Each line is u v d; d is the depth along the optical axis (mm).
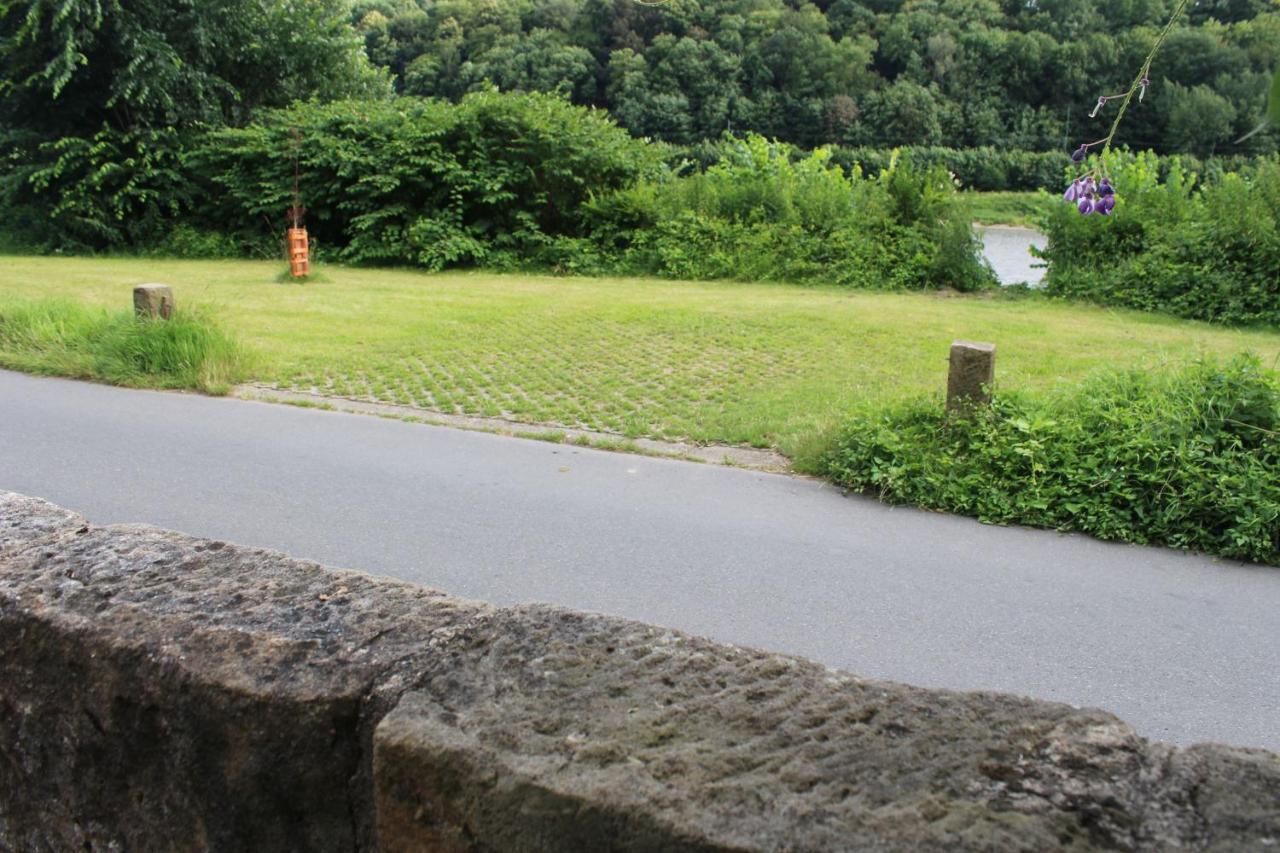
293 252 15453
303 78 23922
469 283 16078
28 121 21609
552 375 9062
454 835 1327
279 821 1558
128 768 1688
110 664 1645
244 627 1650
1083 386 6508
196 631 1644
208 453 6426
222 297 13312
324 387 8453
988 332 11594
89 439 6680
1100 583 4605
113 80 20844
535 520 5305
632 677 1479
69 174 20938
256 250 20219
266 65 23203
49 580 1837
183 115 21328
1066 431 5859
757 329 11516
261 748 1522
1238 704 3510
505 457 6484
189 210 21359
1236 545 4922
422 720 1366
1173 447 5480
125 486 5715
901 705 1402
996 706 1397
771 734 1335
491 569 4637
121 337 8742
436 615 1684
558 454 6602
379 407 7848
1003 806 1181
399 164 19078
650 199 18312
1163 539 5176
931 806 1181
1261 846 1104
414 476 6027
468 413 7688
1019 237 22844
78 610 1726
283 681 1503
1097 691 3590
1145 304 14203
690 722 1364
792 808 1182
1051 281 15266
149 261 19172
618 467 6332
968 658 3828
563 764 1272
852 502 5754
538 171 19328
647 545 4973
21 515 2168
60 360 8844
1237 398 5691
